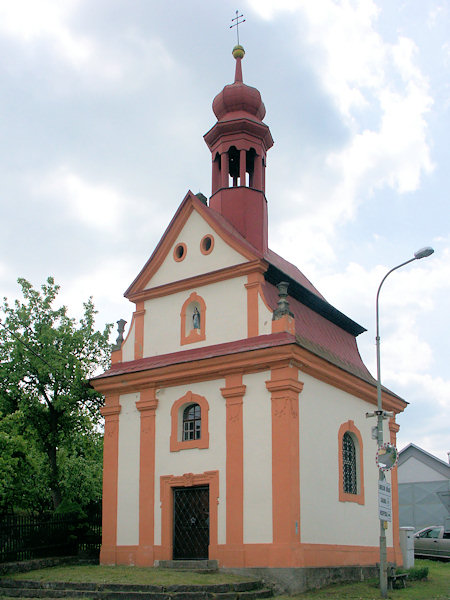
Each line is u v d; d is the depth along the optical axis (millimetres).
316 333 26797
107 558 24672
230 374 23234
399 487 53125
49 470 30469
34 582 20156
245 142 28891
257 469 21844
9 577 21156
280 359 22000
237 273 24625
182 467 23672
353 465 25859
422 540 35656
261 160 29266
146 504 24219
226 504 22219
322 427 23531
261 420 22172
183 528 23375
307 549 21281
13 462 25422
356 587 21594
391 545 28047
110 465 25656
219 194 28531
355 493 25594
